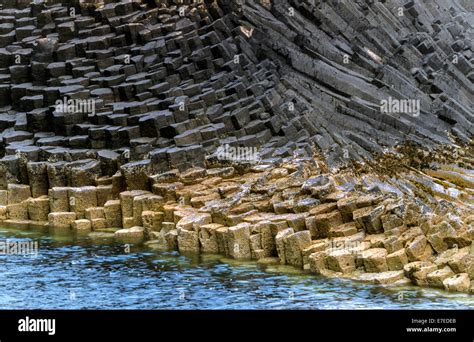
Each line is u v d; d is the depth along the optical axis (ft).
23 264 193.26
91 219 224.74
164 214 215.31
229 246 196.34
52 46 269.44
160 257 197.47
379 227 188.65
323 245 186.09
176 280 180.75
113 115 245.45
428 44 296.71
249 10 276.62
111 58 265.34
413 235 182.91
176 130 236.02
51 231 222.07
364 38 287.69
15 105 265.34
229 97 246.47
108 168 234.17
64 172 233.14
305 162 221.05
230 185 217.15
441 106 266.36
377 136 245.65
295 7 283.59
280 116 240.53
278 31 273.95
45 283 180.24
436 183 221.46
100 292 174.29
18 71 269.44
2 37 280.92
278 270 185.78
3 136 249.75
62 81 260.83
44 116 252.01
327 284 175.83
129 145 238.07
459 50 314.76
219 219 203.51
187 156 229.04
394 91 265.13
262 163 225.15
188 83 255.29
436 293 168.35
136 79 256.93
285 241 189.47
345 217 193.88
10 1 293.84
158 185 222.07
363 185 204.44
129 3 276.82
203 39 264.11
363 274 179.42
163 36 269.85
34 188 234.79
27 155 237.45
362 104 253.24
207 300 167.94
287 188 207.31
